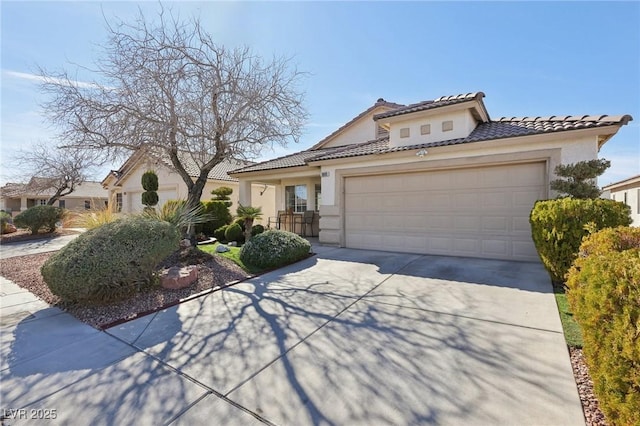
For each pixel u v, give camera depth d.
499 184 7.77
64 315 4.75
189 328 4.17
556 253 5.29
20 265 8.25
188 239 8.59
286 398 2.62
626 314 1.84
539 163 7.27
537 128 7.39
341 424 2.31
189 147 8.37
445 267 7.07
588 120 7.00
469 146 7.88
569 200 5.33
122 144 7.94
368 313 4.49
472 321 4.07
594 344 2.12
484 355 3.21
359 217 10.09
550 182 6.86
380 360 3.19
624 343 1.79
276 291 5.71
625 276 2.02
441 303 4.79
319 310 4.68
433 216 8.72
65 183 18.53
